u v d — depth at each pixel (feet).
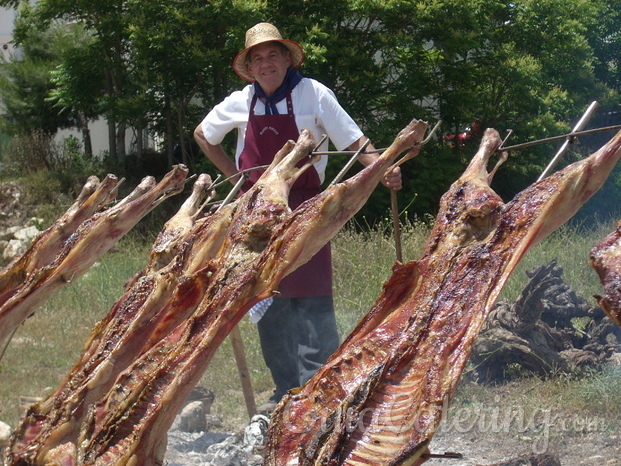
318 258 14.84
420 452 7.06
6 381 19.38
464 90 35.55
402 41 34.35
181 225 11.92
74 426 9.41
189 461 13.93
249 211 10.48
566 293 18.29
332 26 35.96
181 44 36.99
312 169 14.75
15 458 9.16
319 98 15.05
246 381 14.87
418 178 34.22
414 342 8.03
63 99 42.50
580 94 40.19
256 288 9.50
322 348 15.08
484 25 37.09
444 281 8.46
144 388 9.11
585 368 16.89
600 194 37.14
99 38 40.55
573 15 38.81
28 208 40.75
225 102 15.97
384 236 28.07
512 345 16.75
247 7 34.17
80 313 25.73
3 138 51.55
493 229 9.07
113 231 11.94
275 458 8.05
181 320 10.41
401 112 36.09
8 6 50.65
